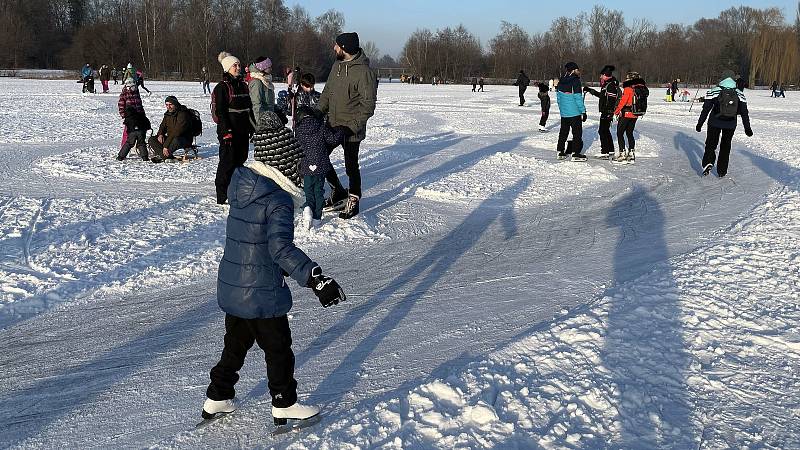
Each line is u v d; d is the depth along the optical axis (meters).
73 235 7.52
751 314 5.27
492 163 13.16
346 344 4.93
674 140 18.45
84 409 4.00
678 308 5.34
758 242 7.29
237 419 3.88
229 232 3.61
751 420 3.81
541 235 8.14
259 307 3.53
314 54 92.81
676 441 3.59
